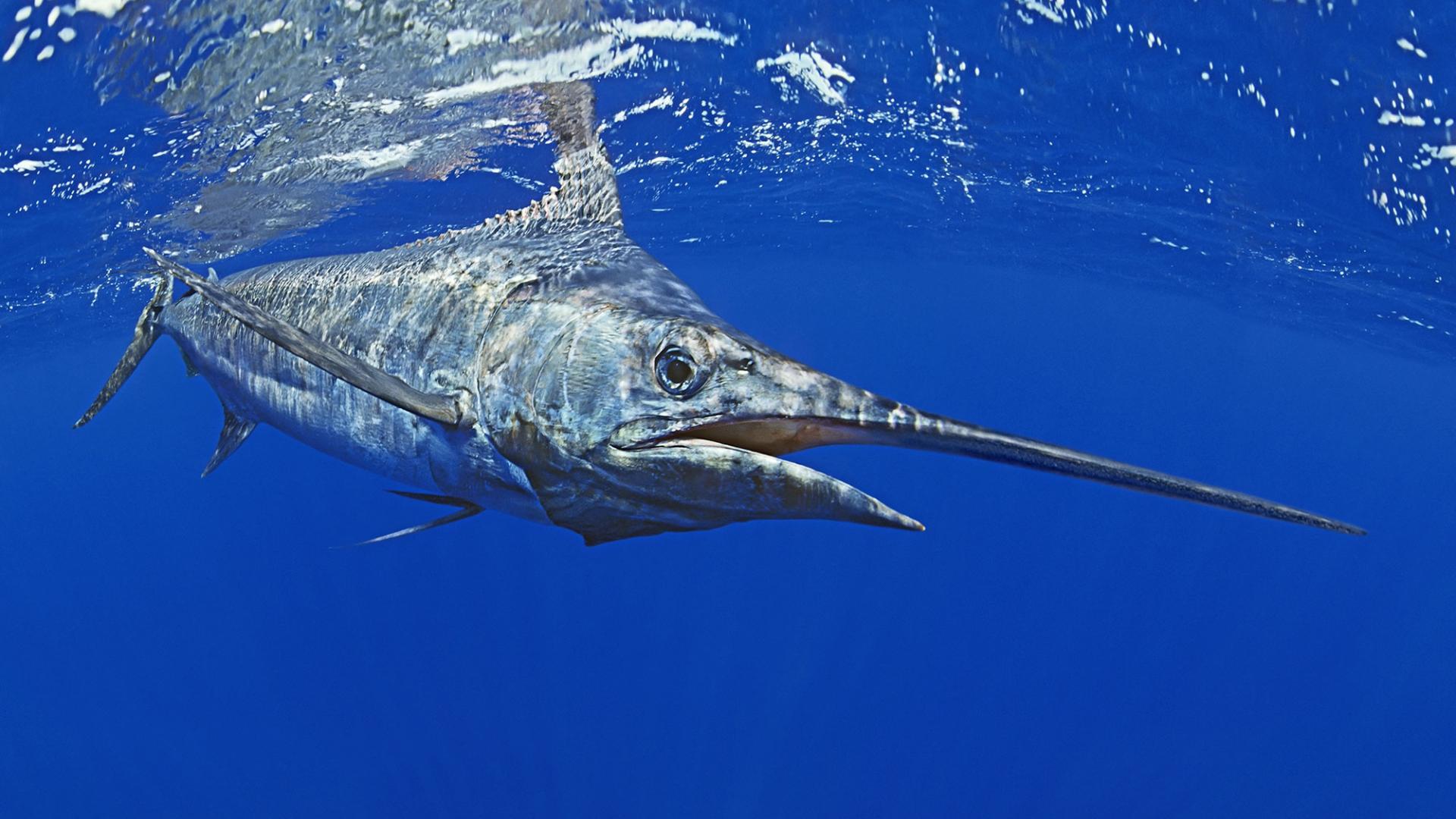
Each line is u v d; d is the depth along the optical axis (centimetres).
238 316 306
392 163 959
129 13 608
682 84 870
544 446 322
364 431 399
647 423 302
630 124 970
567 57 752
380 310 390
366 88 751
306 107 779
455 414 340
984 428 260
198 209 1030
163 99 727
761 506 295
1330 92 780
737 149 1125
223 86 716
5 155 801
